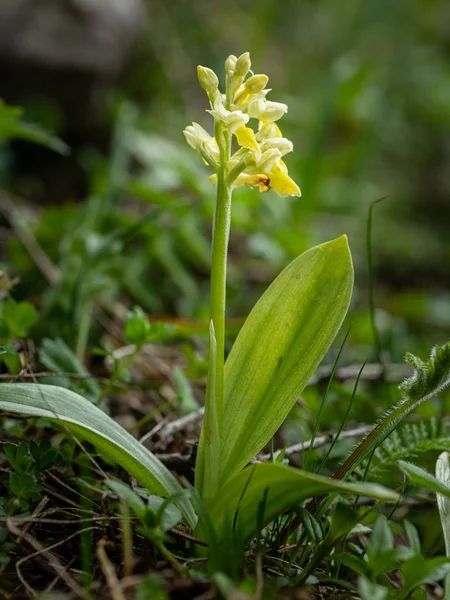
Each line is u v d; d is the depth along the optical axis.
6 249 0.58
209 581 0.28
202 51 1.11
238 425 0.31
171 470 0.37
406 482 0.33
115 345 0.52
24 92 0.76
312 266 0.32
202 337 0.52
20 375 0.37
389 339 0.59
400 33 1.45
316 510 0.32
